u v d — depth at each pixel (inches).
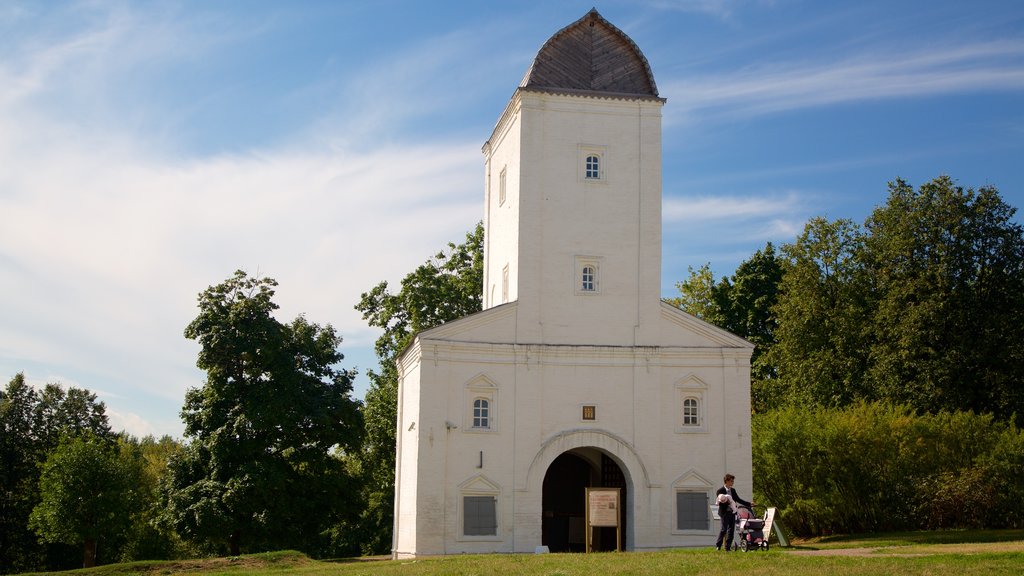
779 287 2481.5
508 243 1649.9
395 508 1728.6
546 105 1604.3
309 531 1985.7
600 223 1589.6
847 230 2413.9
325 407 2010.3
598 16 1667.1
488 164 1849.2
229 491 1852.9
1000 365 1973.4
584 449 1669.5
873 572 844.0
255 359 1959.9
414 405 1561.3
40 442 2859.3
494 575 941.2
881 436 1700.3
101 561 2770.7
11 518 2751.0
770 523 1237.7
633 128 1621.6
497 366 1515.7
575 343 1547.7
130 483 2439.7
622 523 1563.7
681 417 1546.5
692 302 2839.6
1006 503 1599.4
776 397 2402.8
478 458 1482.5
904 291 2050.9
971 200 2089.1
